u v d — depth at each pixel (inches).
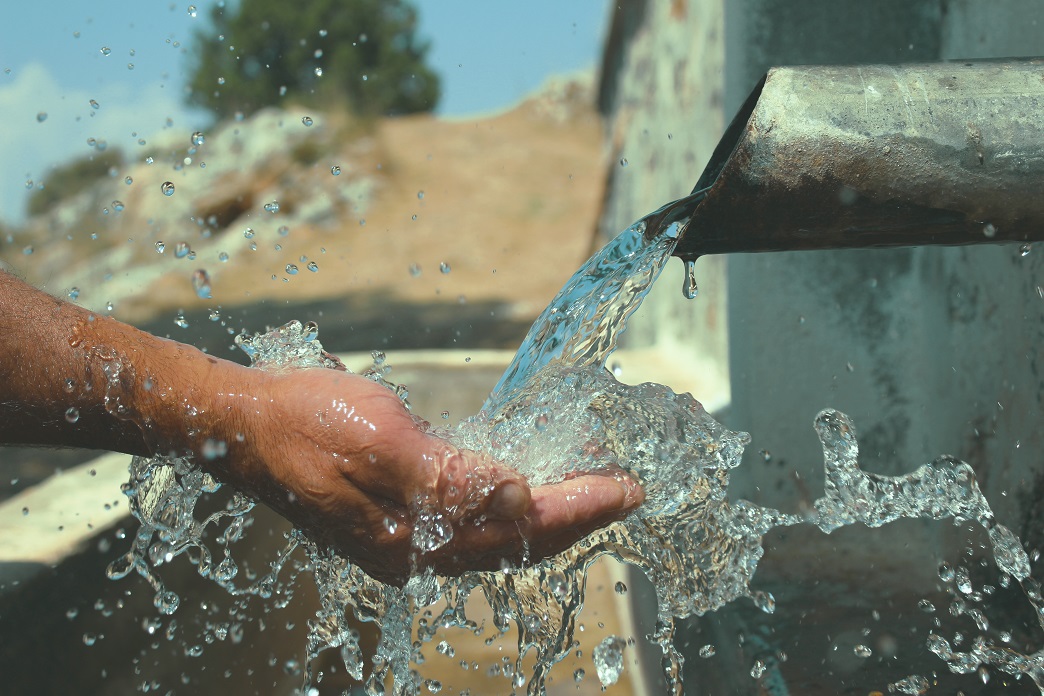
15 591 46.1
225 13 735.1
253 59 734.5
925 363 63.3
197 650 62.9
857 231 36.6
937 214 35.8
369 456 37.4
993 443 54.7
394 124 717.9
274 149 574.9
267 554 76.9
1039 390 49.4
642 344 164.9
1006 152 35.0
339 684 83.0
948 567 57.9
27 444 42.0
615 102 256.1
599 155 686.5
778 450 65.2
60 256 468.4
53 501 59.9
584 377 46.7
